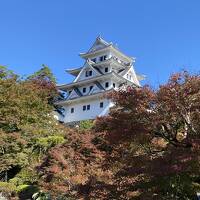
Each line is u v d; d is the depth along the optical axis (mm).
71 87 64000
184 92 11305
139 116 11711
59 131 38219
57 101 63031
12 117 30891
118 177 11750
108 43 64375
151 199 10875
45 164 27125
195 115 11477
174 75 11680
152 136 11844
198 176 11250
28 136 32594
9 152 29688
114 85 58531
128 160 11672
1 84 31828
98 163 19891
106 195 12000
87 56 66312
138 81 63125
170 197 11172
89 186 12805
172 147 11648
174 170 10312
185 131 11750
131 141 11859
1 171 29969
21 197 26562
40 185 25859
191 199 11492
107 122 12391
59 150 26094
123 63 65000
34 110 34406
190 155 10422
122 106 12227
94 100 58688
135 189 11398
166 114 11570
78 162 24047
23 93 33656
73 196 17641
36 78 63625
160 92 11547
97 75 60000
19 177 29797
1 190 26719
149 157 11586
